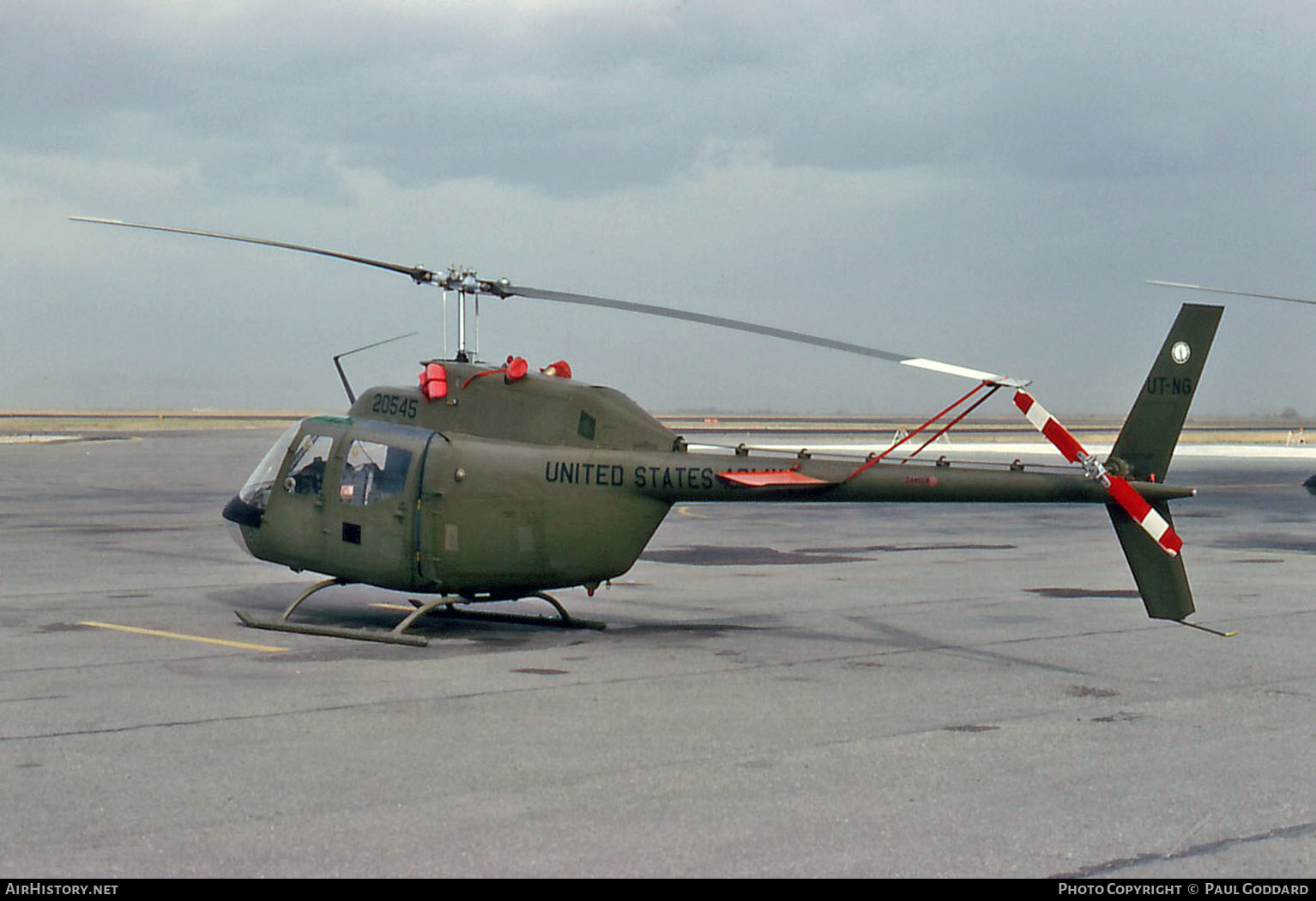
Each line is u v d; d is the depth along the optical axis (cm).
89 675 1064
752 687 1024
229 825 657
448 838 635
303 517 1343
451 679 1055
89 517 2812
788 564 2003
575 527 1273
